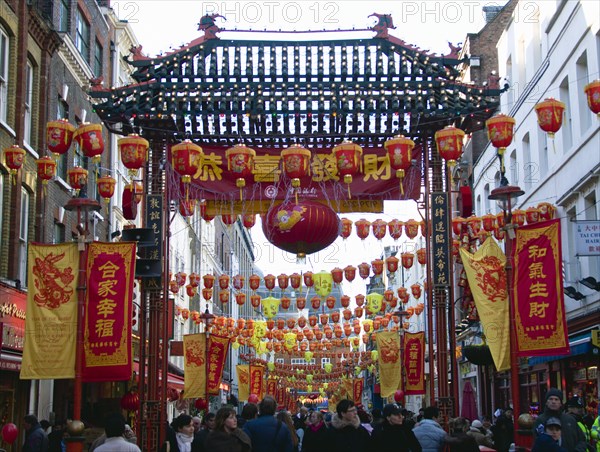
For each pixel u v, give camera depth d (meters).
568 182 24.02
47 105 23.70
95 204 13.45
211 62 17.53
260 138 17.95
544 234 13.19
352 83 17.27
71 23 26.42
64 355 13.06
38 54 23.48
